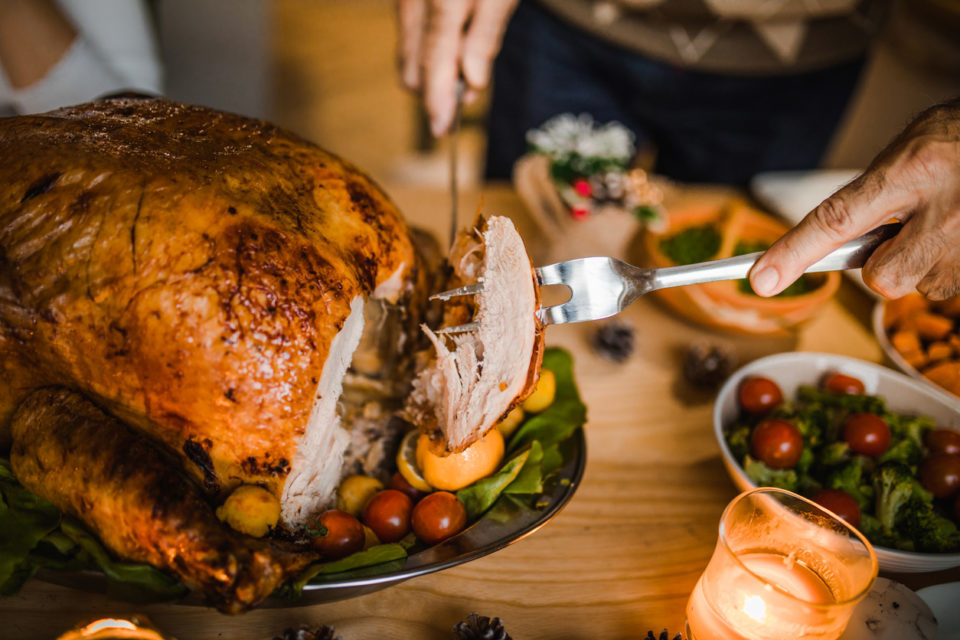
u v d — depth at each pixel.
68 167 0.49
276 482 0.49
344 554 0.50
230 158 0.51
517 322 0.49
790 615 0.45
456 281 0.54
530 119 1.03
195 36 1.46
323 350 0.49
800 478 0.59
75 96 0.80
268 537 0.48
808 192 0.90
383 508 0.53
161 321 0.47
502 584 0.54
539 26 0.95
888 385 0.65
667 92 0.95
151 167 0.49
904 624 0.50
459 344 0.52
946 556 0.52
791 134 1.00
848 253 0.50
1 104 0.78
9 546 0.46
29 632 0.49
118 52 0.80
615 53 0.93
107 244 0.47
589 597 0.54
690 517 0.60
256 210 0.49
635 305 0.80
